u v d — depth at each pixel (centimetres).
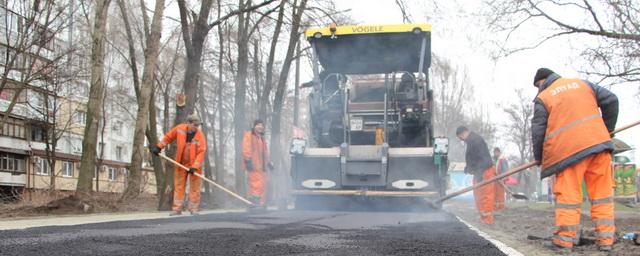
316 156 1120
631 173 1741
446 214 1026
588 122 472
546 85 499
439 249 427
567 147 471
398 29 1191
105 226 598
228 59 2461
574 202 471
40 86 2422
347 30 1208
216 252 394
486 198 862
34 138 3472
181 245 430
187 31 1207
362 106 1197
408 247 436
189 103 1186
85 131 1033
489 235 587
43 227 576
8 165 3253
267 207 1128
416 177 1080
